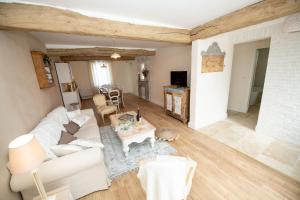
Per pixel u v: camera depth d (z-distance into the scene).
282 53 2.51
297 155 2.32
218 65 3.35
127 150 2.46
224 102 3.82
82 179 1.71
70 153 1.73
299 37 2.28
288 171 2.01
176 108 4.04
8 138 1.50
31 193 1.51
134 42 3.99
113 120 3.18
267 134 2.97
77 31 1.94
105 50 4.68
